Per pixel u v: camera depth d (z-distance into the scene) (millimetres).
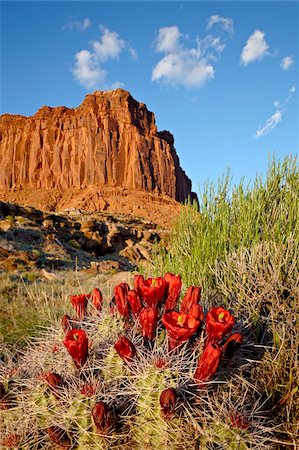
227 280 3500
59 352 2693
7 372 2770
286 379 2627
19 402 2422
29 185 121438
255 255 3436
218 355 2150
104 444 2098
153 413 2104
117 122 123938
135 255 29125
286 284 3174
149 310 2453
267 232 3801
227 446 2043
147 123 132750
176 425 2045
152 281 2703
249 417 2180
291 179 4391
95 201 105875
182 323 2320
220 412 2109
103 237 36938
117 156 118875
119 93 127562
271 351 2824
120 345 2268
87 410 2172
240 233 4055
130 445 2125
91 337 2652
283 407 2457
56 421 2195
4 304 7520
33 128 129000
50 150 123688
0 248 18844
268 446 2115
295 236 3666
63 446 2180
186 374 2223
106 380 2336
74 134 123500
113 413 2152
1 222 26594
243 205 4281
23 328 5281
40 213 36062
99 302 3045
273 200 4406
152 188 118062
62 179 119000
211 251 4027
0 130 133125
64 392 2244
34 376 2639
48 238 27828
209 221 4512
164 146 129125
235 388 2393
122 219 52969
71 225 37344
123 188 113438
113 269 18828
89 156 118062
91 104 125875
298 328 2805
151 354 2291
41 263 19016
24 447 2209
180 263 4395
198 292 2721
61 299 6914
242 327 2973
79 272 16438
